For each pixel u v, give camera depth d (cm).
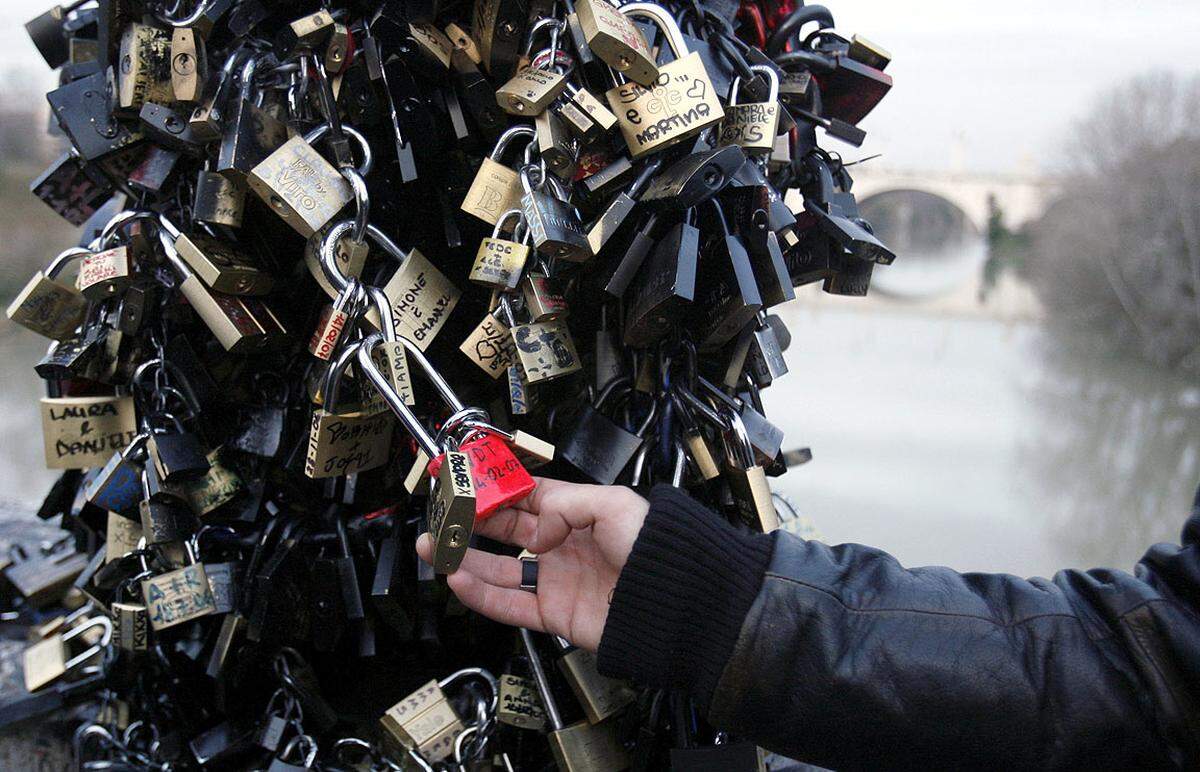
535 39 96
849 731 79
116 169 102
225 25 99
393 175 103
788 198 127
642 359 101
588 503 90
